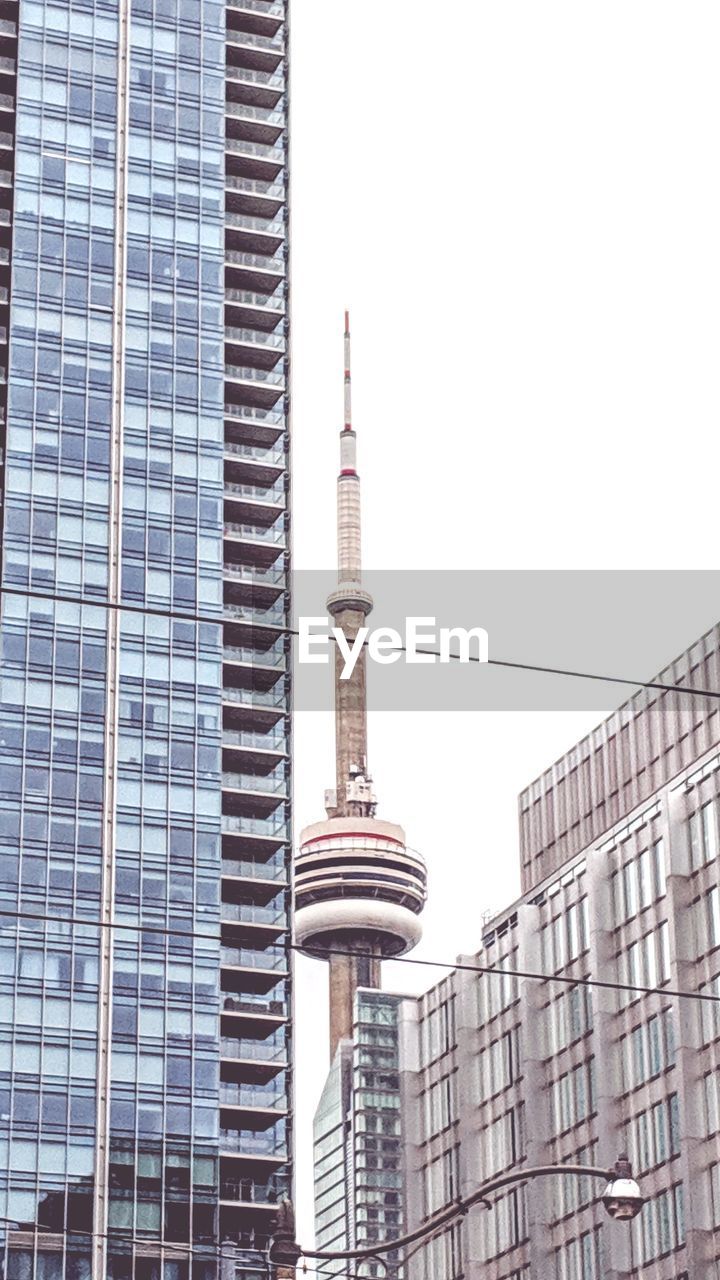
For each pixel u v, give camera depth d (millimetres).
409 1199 163375
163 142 158000
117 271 153875
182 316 154375
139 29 160500
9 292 150750
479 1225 154500
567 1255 144625
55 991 135250
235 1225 134500
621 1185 33531
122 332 152500
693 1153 135125
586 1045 147375
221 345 154875
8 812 138500
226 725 148125
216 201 158000
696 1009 138625
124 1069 134750
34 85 156000
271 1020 140125
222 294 156000
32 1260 128250
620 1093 143500
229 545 152500
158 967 138125
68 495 147250
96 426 149625
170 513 149500
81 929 137125
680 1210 135000
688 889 141875
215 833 142625
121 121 157500
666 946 141500
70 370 150375
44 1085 132750
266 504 153875
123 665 144625
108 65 158625
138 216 155625
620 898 148375
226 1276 131750
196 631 147500
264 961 141500
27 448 147375
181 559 148500
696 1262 132375
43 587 144250
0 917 136000
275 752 147500
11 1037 133375
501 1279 150500
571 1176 146125
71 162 155125
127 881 139500
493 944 164000
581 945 150250
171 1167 133000
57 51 157375
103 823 140250
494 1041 158250
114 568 146500
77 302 152125
